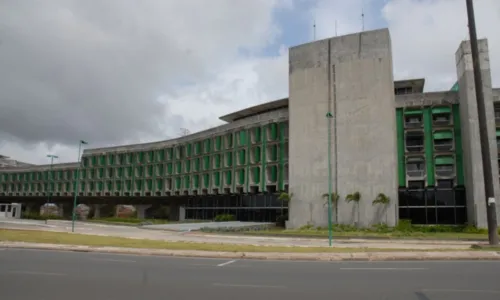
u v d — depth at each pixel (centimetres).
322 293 916
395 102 4650
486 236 3253
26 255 1700
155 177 7150
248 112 6316
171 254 1805
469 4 2353
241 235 3469
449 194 4356
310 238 3250
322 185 4519
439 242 2825
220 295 892
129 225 5028
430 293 917
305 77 4809
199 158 6388
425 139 4481
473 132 3978
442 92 4516
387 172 4244
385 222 4153
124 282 1052
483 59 4059
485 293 919
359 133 4419
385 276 1177
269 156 5288
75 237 2608
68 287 973
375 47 4494
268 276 1175
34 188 9406
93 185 8188
